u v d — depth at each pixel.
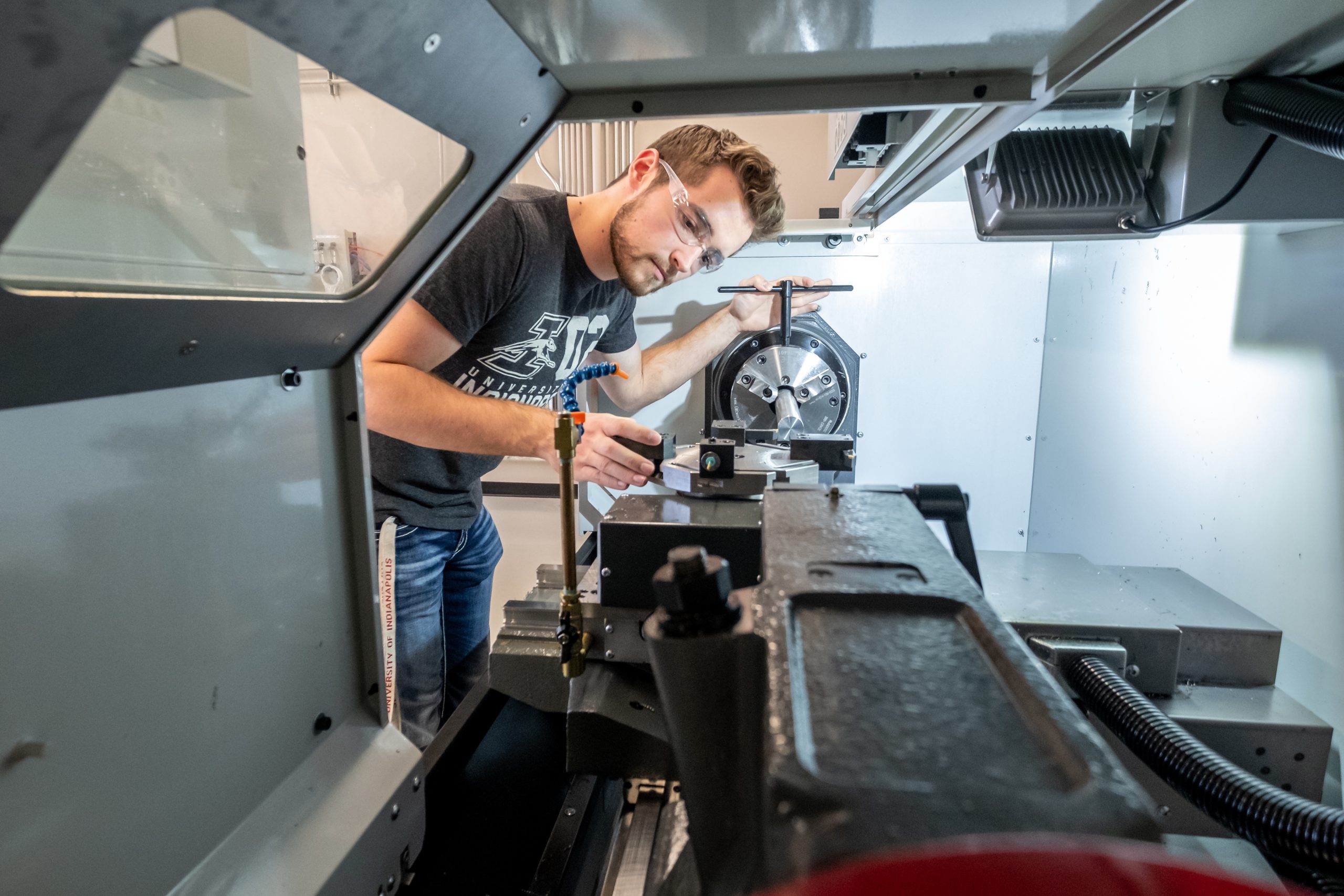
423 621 1.52
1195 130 0.91
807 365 1.61
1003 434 1.73
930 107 0.66
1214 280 1.17
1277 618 1.04
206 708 0.59
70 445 0.46
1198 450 1.20
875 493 0.62
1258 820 0.65
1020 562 1.18
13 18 0.26
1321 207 0.90
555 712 0.99
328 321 0.65
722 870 0.27
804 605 0.39
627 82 0.66
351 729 0.80
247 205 0.65
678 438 1.84
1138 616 0.96
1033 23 0.53
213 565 0.60
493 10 0.50
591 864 0.78
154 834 0.54
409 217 1.59
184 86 0.57
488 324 1.33
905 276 1.69
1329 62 0.82
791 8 0.50
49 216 0.46
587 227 1.33
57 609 0.46
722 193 1.21
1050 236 1.08
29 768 0.44
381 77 0.47
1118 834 0.23
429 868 0.77
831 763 0.27
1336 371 0.93
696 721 0.32
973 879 0.20
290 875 0.62
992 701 0.31
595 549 1.48
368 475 0.79
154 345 0.48
